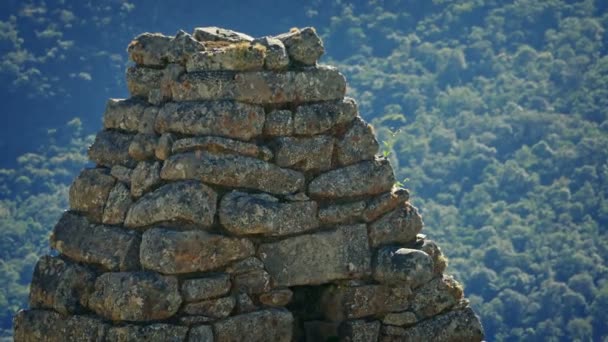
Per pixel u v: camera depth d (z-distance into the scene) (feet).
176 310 51.16
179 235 51.39
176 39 54.19
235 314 52.21
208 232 51.98
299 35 54.75
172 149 52.90
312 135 54.49
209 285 51.62
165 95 54.34
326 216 54.39
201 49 53.98
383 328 54.95
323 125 54.49
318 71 54.75
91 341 51.49
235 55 53.52
